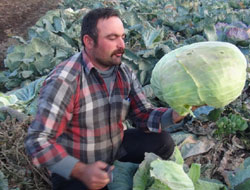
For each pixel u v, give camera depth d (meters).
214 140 3.15
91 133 2.16
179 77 2.06
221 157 3.03
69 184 2.21
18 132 2.89
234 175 2.47
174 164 2.04
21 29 7.24
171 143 2.60
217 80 2.00
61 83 1.92
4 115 3.20
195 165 2.22
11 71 4.57
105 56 2.00
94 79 2.06
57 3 10.12
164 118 2.34
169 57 2.20
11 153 2.73
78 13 6.47
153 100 3.57
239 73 2.07
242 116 3.43
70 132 2.16
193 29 5.81
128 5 8.24
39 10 9.05
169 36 5.52
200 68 2.03
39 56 4.26
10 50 5.11
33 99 3.51
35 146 1.81
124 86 2.29
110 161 2.43
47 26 5.45
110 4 7.89
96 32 1.93
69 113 1.99
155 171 1.97
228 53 2.09
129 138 2.57
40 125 1.84
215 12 6.92
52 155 1.81
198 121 3.31
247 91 3.81
